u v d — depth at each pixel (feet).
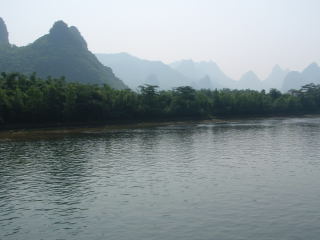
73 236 77.00
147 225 82.28
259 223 82.02
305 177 127.24
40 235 77.87
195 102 486.38
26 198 106.11
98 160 167.02
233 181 122.72
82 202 101.45
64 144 226.79
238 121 462.60
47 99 368.27
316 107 636.48
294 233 76.07
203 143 225.97
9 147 212.84
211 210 91.81
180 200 101.24
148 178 129.59
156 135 281.95
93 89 421.59
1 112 330.54
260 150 192.34
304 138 246.47
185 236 75.51
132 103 437.58
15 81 400.06
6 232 79.71
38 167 150.92
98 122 395.75
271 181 121.70
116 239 74.90
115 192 111.34
